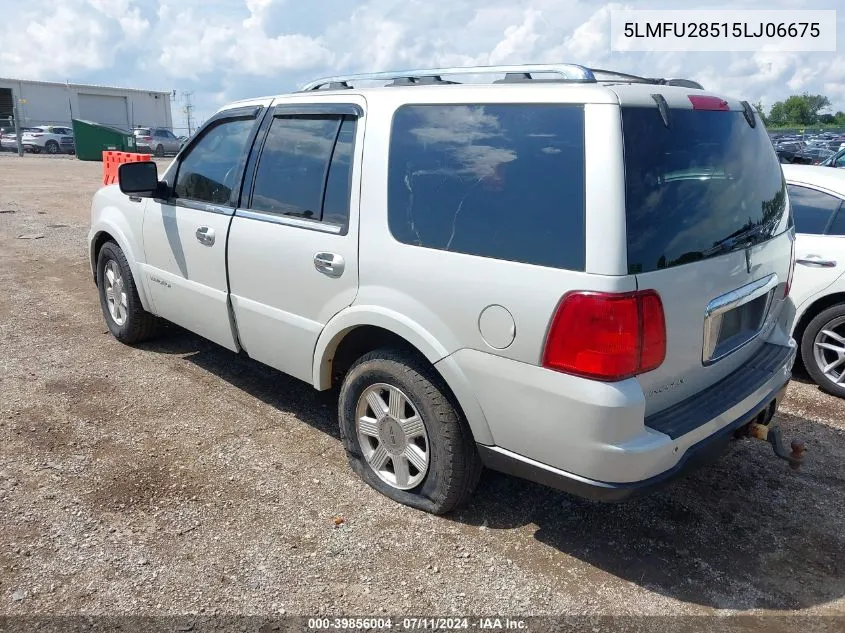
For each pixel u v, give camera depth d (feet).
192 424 13.78
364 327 11.25
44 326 19.52
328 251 11.24
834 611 9.09
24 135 111.45
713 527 10.86
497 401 9.28
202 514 10.78
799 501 11.64
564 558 10.03
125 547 9.93
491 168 9.35
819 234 16.10
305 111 12.23
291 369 12.67
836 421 14.73
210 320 14.33
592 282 8.19
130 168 14.44
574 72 9.27
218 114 14.47
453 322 9.56
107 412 14.17
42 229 35.27
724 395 9.73
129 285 17.02
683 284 8.80
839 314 15.70
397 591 9.27
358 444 11.71
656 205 8.57
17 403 14.39
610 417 8.25
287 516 10.80
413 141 10.34
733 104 10.59
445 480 10.35
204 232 13.84
